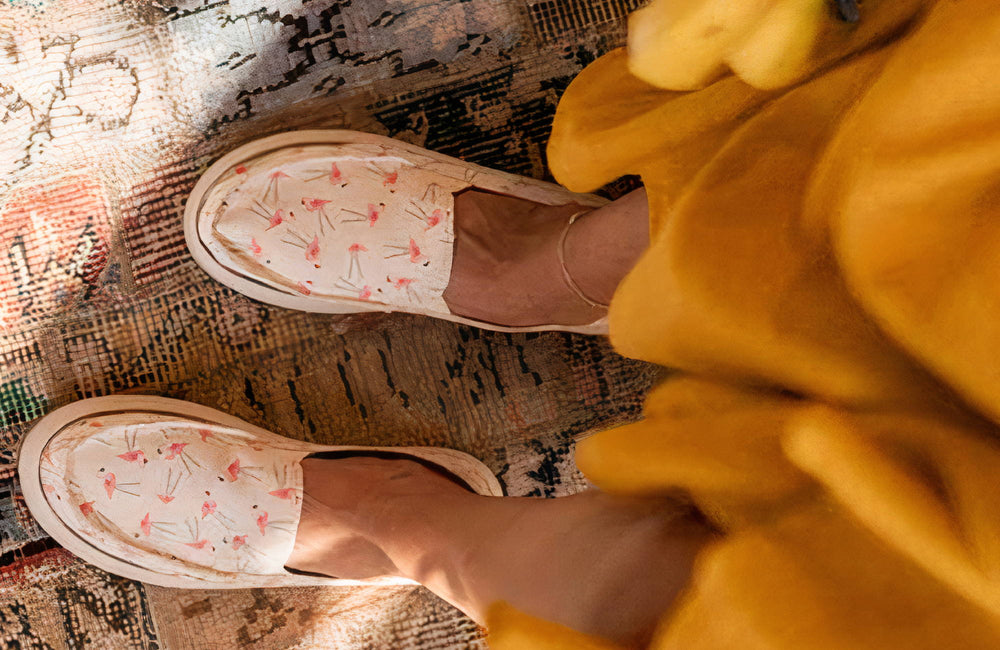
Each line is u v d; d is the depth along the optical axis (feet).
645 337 1.71
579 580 1.71
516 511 2.14
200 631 3.17
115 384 3.10
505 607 1.88
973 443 1.05
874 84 1.19
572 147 2.22
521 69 3.14
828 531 1.24
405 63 3.11
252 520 2.89
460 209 2.85
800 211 1.28
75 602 3.12
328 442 3.20
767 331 1.34
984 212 0.96
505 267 2.74
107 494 2.92
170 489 2.92
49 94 3.01
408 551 2.50
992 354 0.95
